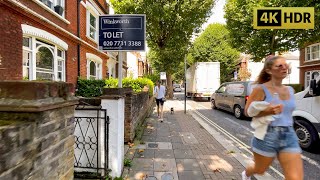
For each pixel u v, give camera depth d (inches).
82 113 180.7
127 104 270.7
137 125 336.5
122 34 243.0
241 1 855.7
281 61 128.1
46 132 76.8
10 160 58.7
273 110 121.6
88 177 175.9
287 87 132.4
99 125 178.9
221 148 261.7
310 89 244.4
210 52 1514.5
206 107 719.7
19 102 69.2
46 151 76.9
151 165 205.5
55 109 83.1
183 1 928.9
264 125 125.0
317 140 252.2
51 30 371.6
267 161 126.8
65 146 91.4
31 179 68.2
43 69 363.6
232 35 976.9
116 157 176.1
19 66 292.5
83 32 519.5
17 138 61.5
